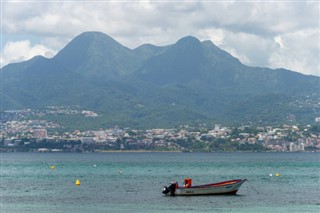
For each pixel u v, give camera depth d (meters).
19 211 123.94
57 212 122.44
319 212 120.38
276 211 121.62
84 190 167.50
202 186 145.75
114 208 127.44
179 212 121.19
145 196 149.12
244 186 176.75
